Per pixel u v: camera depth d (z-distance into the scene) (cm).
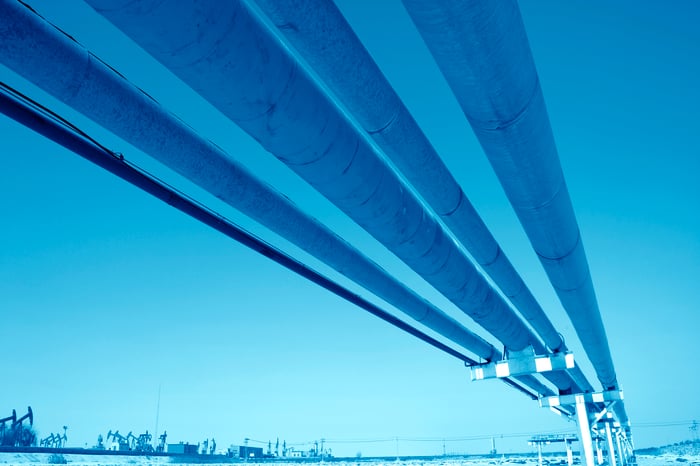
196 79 422
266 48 428
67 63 411
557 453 16225
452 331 1499
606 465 6078
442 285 1036
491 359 1886
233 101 450
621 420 5162
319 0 415
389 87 550
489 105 542
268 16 421
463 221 854
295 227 733
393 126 589
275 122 490
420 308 1233
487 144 624
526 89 531
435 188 738
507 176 695
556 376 2269
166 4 349
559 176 735
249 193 632
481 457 17775
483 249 977
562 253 992
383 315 1211
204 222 654
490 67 483
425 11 416
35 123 448
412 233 796
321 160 564
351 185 624
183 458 8012
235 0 385
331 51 461
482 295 1188
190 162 549
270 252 779
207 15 369
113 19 357
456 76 498
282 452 14312
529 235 932
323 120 521
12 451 5462
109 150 514
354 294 1048
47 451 5866
